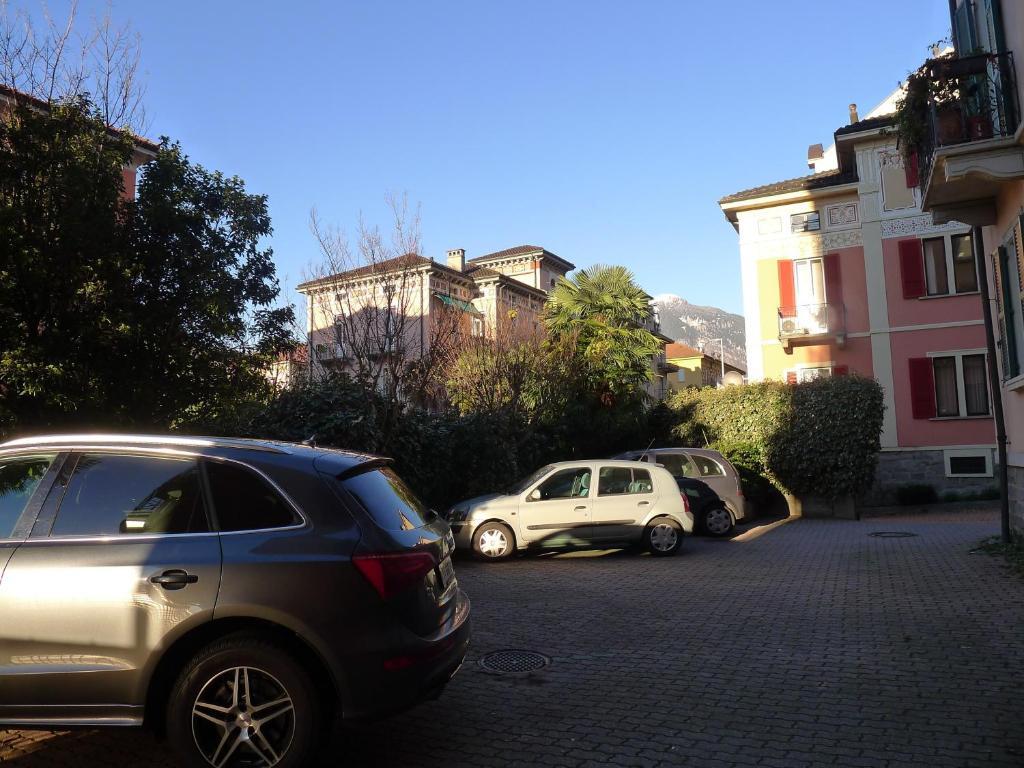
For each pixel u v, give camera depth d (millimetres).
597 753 4402
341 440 11180
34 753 4418
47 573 3854
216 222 8875
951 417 24406
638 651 6648
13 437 7062
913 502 23578
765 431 21453
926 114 10648
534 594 9305
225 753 3725
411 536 4254
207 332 8617
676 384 64875
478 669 6129
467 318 19062
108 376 7797
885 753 4324
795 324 26125
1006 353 11359
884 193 25578
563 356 20266
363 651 3811
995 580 9305
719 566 11375
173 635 3752
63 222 7234
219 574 3820
